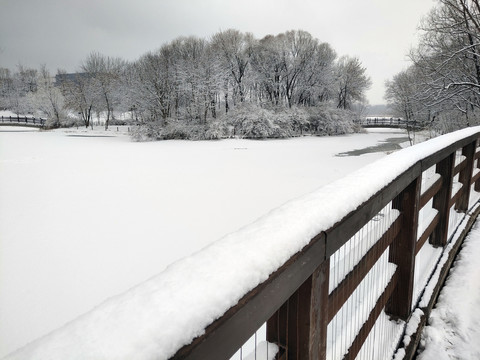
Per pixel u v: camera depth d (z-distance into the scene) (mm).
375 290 1401
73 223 6305
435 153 1748
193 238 5570
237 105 33688
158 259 4773
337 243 807
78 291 3926
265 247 565
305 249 658
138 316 380
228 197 8250
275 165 13633
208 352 417
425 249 2471
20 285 4027
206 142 27109
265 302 538
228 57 34781
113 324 365
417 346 1724
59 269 4449
